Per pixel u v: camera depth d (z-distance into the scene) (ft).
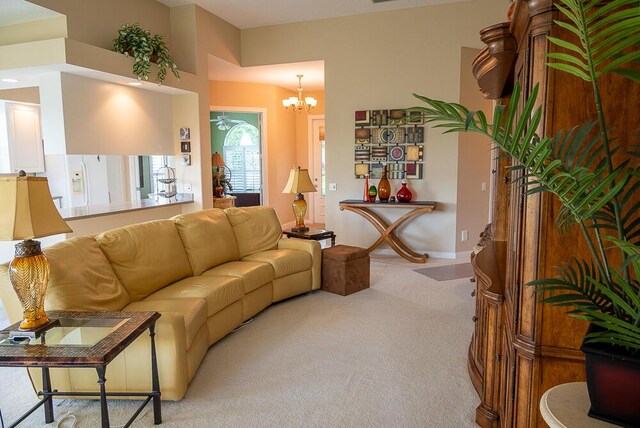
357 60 19.74
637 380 3.40
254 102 25.85
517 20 5.53
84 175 21.79
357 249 15.24
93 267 8.79
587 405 3.90
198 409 7.77
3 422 7.38
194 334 8.84
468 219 19.86
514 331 5.24
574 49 3.42
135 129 16.56
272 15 19.39
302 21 20.25
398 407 7.83
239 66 21.30
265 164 26.37
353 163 20.40
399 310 12.95
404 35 18.95
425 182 19.51
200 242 12.07
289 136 28.58
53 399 8.09
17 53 12.91
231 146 31.81
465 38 18.21
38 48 12.63
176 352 7.80
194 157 18.48
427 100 3.95
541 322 4.81
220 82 24.84
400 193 19.22
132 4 16.29
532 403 4.91
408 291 14.84
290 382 8.72
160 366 7.80
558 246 4.64
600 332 3.62
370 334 11.14
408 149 19.48
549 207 4.61
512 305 5.63
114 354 6.01
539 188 3.77
